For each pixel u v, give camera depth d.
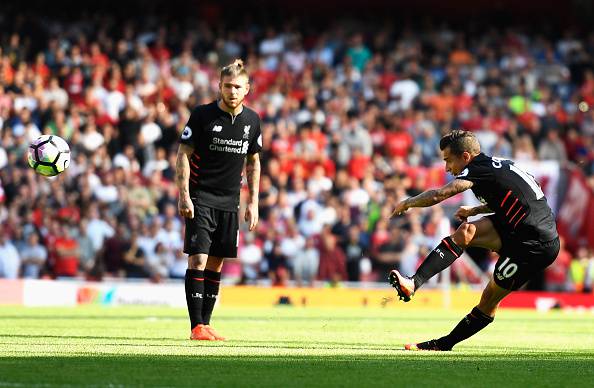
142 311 54.78
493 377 21.62
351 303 72.69
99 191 75.31
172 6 109.25
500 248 27.36
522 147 90.62
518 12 120.19
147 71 91.31
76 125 81.69
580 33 119.94
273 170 82.12
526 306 75.31
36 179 74.31
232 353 25.83
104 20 102.00
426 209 78.56
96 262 71.62
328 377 20.89
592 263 79.38
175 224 73.81
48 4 102.69
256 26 109.50
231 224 32.09
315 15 117.06
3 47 91.12
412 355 26.45
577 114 100.69
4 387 18.34
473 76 104.19
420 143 90.81
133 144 81.19
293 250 75.19
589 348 31.05
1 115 80.00
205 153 31.38
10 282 63.78
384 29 112.94
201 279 31.36
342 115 90.44
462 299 73.75
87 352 25.31
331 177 85.00
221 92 31.27
